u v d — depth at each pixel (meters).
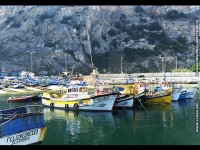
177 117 54.03
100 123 49.72
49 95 68.75
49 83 131.00
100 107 60.44
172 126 46.59
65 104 64.31
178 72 170.00
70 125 48.72
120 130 44.47
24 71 185.12
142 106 65.88
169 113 58.16
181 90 77.44
